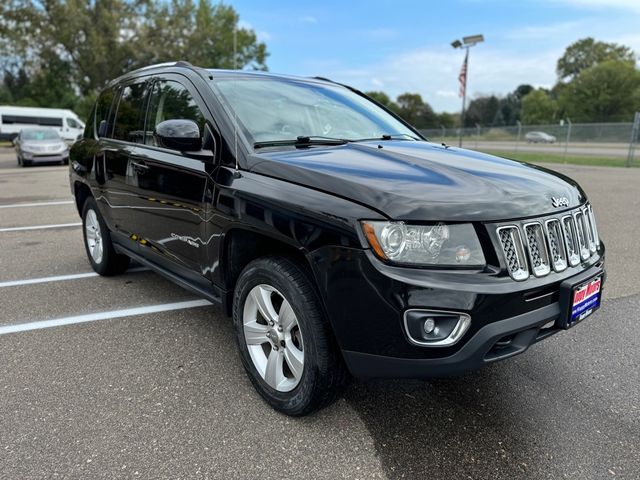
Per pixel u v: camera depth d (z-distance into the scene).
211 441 2.40
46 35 43.94
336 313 2.21
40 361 3.19
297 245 2.31
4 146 34.28
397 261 2.08
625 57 96.50
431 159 2.78
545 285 2.27
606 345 3.46
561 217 2.43
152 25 45.50
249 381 2.96
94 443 2.38
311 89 3.74
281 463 2.26
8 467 2.21
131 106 4.07
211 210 2.81
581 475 2.20
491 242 2.14
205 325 3.76
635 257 5.61
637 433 2.49
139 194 3.66
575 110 71.31
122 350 3.35
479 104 101.69
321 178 2.37
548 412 2.68
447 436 2.46
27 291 4.51
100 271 4.88
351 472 2.21
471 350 2.09
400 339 2.09
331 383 2.39
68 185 12.97
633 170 17.31
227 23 56.62
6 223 7.79
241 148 2.79
